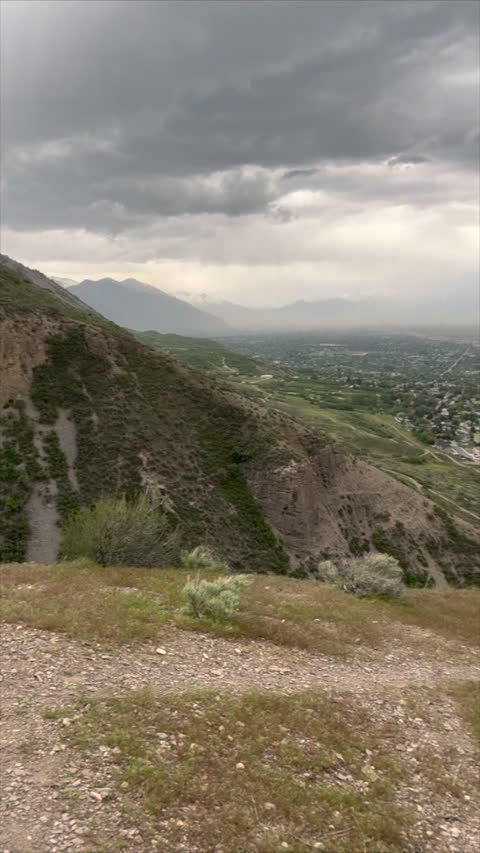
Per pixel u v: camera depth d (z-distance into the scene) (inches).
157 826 239.8
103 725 316.5
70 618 497.7
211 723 343.3
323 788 298.2
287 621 632.4
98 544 896.3
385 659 570.9
